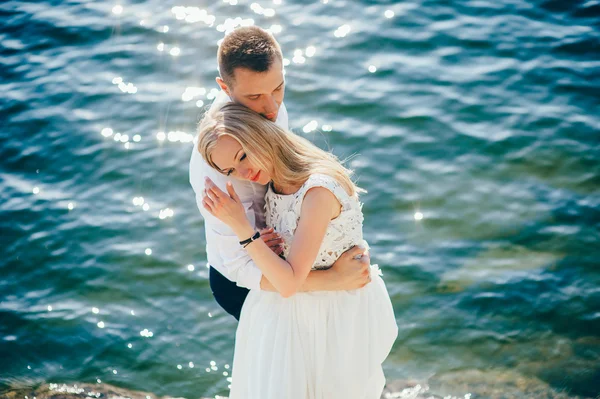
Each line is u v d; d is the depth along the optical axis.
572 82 7.66
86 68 8.39
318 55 8.23
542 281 5.71
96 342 5.61
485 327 5.39
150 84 8.09
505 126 7.16
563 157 6.81
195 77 8.17
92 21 9.10
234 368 3.01
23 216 6.69
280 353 2.78
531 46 8.17
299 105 7.55
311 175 2.65
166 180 6.95
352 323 2.81
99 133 7.49
